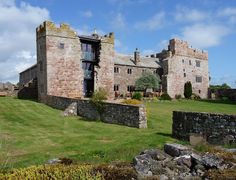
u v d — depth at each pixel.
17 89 52.50
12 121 29.39
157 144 17.78
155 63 70.69
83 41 50.91
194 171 10.96
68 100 37.38
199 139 18.17
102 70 51.44
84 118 32.84
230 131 17.47
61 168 10.26
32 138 22.06
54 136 23.00
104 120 30.78
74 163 11.92
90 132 24.92
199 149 13.72
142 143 18.16
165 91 67.94
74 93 47.59
